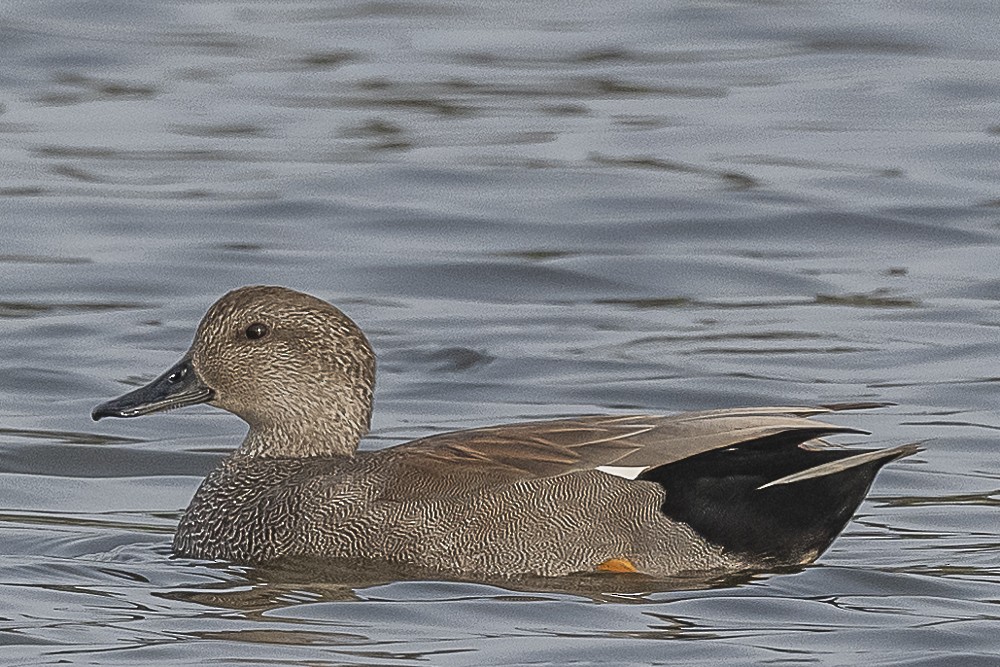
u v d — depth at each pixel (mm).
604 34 30812
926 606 10516
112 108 26484
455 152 24125
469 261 19688
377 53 29641
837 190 22359
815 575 11094
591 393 15852
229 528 11719
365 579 11117
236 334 12266
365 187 22609
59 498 13242
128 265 19578
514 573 11172
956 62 28703
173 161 23828
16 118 25922
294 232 20938
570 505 11203
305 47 30000
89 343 17156
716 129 25219
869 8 32219
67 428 14930
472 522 11258
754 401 15656
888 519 12570
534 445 11453
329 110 26312
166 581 11078
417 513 11336
